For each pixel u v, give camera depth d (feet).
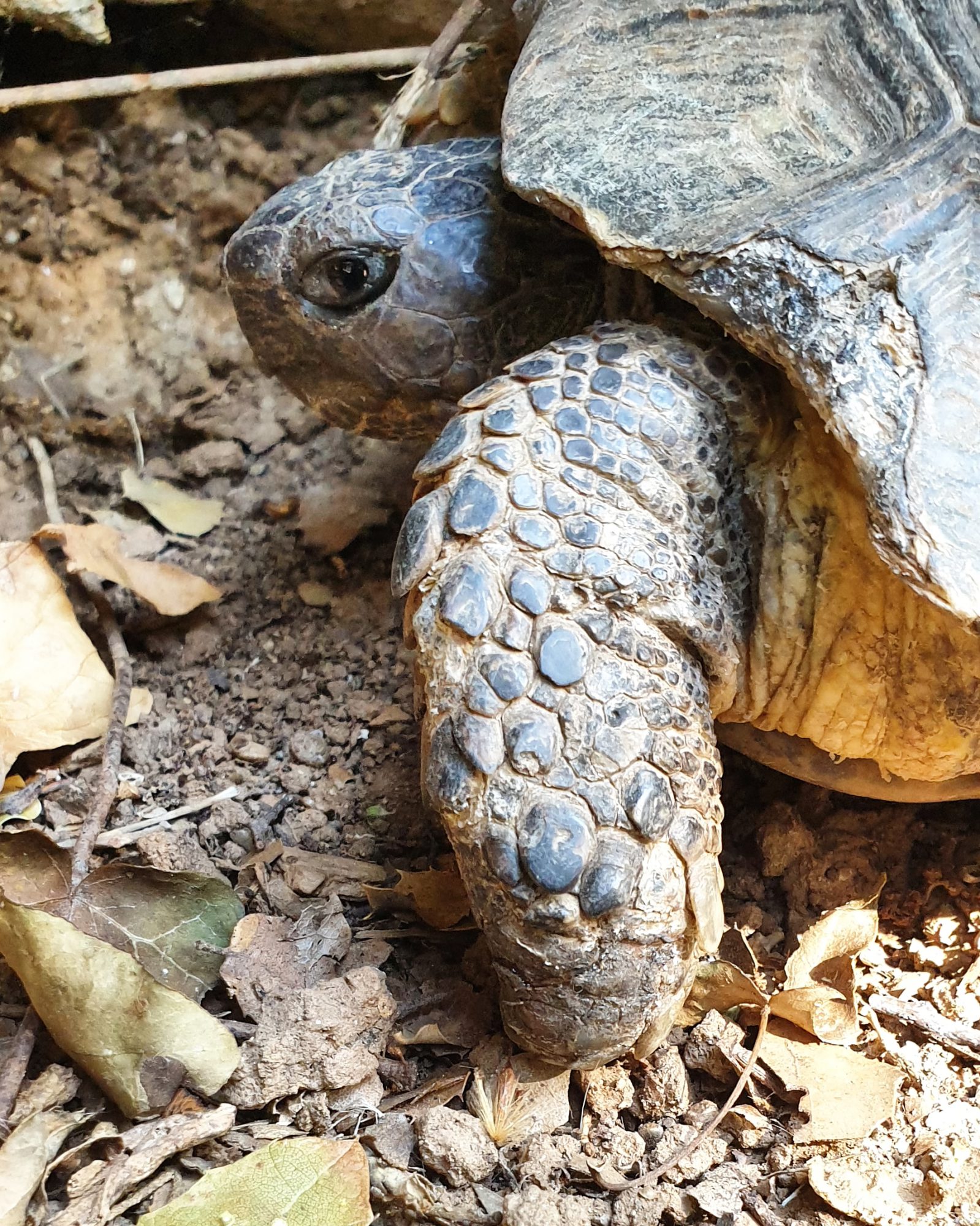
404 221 0.57
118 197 0.76
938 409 0.44
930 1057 0.50
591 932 0.44
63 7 0.70
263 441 0.76
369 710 0.62
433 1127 0.45
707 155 0.50
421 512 0.47
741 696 0.52
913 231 0.46
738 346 0.50
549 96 0.53
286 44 0.78
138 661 0.66
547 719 0.44
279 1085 0.46
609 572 0.45
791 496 0.49
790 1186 0.46
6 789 0.58
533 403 0.48
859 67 0.50
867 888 0.55
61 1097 0.46
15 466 0.74
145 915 0.50
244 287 0.59
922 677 0.49
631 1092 0.48
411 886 0.52
